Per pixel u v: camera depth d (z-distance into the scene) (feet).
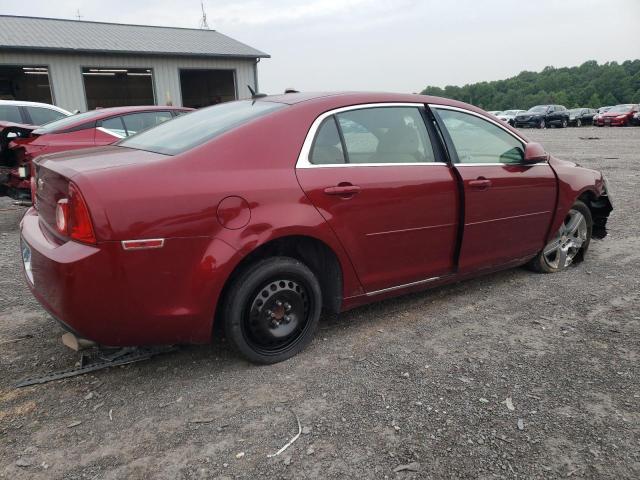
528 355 9.82
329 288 10.21
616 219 21.61
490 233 12.21
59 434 7.46
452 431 7.52
